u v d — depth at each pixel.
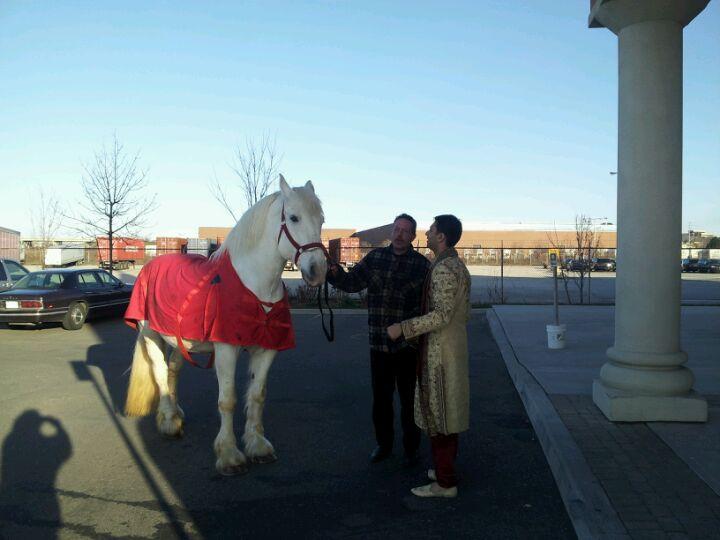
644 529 3.07
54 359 9.06
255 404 4.51
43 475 4.24
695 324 11.52
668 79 4.96
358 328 12.69
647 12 4.88
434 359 3.65
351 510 3.65
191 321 4.27
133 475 4.25
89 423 5.57
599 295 20.78
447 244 3.73
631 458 4.06
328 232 60.59
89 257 46.38
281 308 4.36
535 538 3.26
